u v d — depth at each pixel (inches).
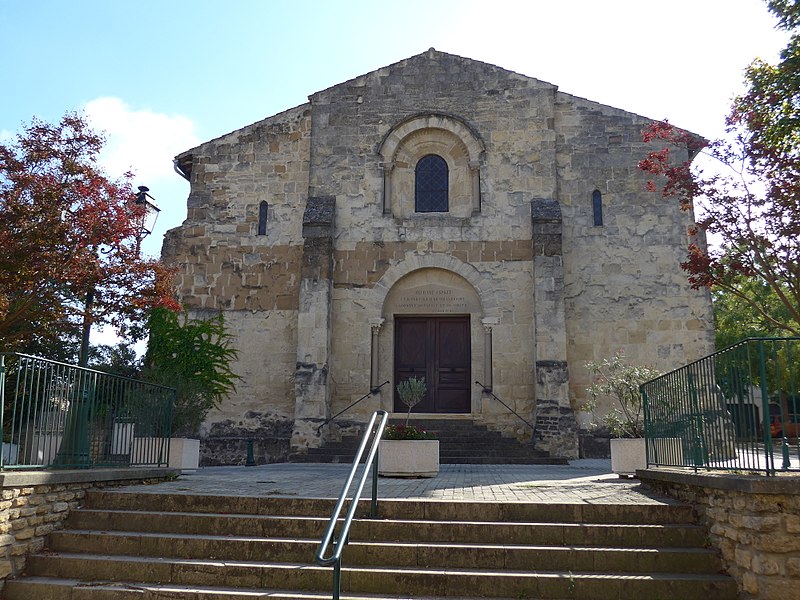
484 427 808.3
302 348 812.0
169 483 449.7
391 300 856.3
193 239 886.4
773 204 554.9
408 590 282.7
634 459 520.1
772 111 549.3
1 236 510.0
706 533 312.0
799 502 259.1
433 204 879.1
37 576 307.7
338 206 869.8
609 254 839.1
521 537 317.4
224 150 906.7
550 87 871.1
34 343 733.9
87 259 542.3
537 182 853.8
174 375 755.4
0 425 317.4
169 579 298.4
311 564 301.7
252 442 802.2
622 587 278.2
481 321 839.7
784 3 522.9
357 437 818.2
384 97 888.9
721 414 315.0
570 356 820.6
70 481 349.4
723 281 596.4
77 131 566.9
